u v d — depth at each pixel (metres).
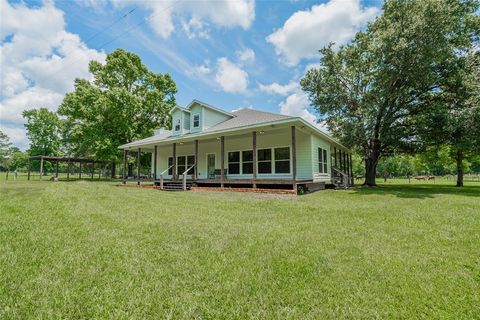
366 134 14.52
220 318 1.79
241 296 2.07
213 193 10.23
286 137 12.83
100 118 22.36
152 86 26.36
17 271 2.45
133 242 3.41
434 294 2.11
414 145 15.24
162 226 4.32
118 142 22.97
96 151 22.22
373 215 5.43
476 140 11.77
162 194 9.78
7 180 21.34
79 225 4.35
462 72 12.72
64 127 38.34
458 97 13.30
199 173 16.09
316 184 13.03
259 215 5.43
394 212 5.79
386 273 2.50
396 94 13.70
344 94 16.66
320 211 5.92
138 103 23.55
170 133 17.94
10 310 1.82
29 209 5.77
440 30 11.52
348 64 16.95
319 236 3.79
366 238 3.70
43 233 3.81
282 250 3.14
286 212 5.79
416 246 3.34
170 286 2.22
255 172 10.98
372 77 14.28
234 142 14.62
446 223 4.68
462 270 2.58
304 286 2.24
